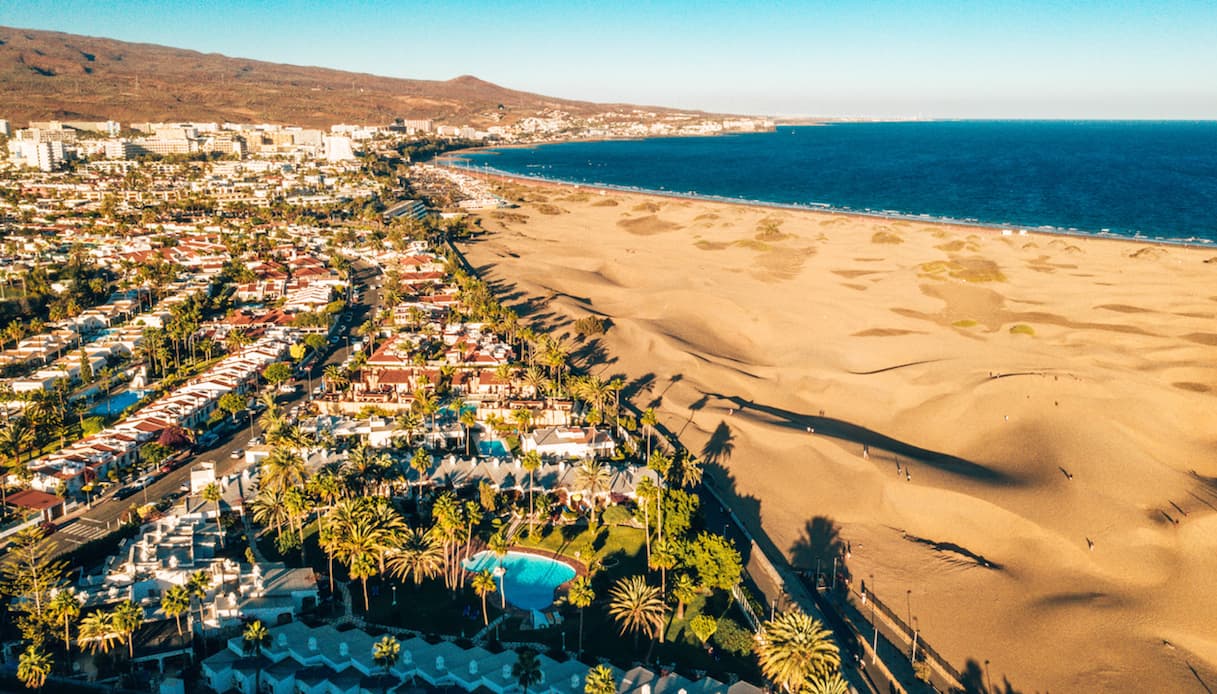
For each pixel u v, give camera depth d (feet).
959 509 512.63
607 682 321.52
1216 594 424.87
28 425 580.71
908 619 428.56
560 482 546.26
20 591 387.75
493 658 368.27
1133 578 444.14
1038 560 468.34
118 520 491.72
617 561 468.75
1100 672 382.01
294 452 538.47
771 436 626.23
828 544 497.87
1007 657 396.78
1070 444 589.32
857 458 578.66
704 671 376.89
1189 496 519.60
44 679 329.31
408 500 529.04
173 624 384.47
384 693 340.80
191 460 578.66
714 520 523.70
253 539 477.36
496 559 468.34
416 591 433.89
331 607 412.16
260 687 352.49
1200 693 366.22
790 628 342.85
